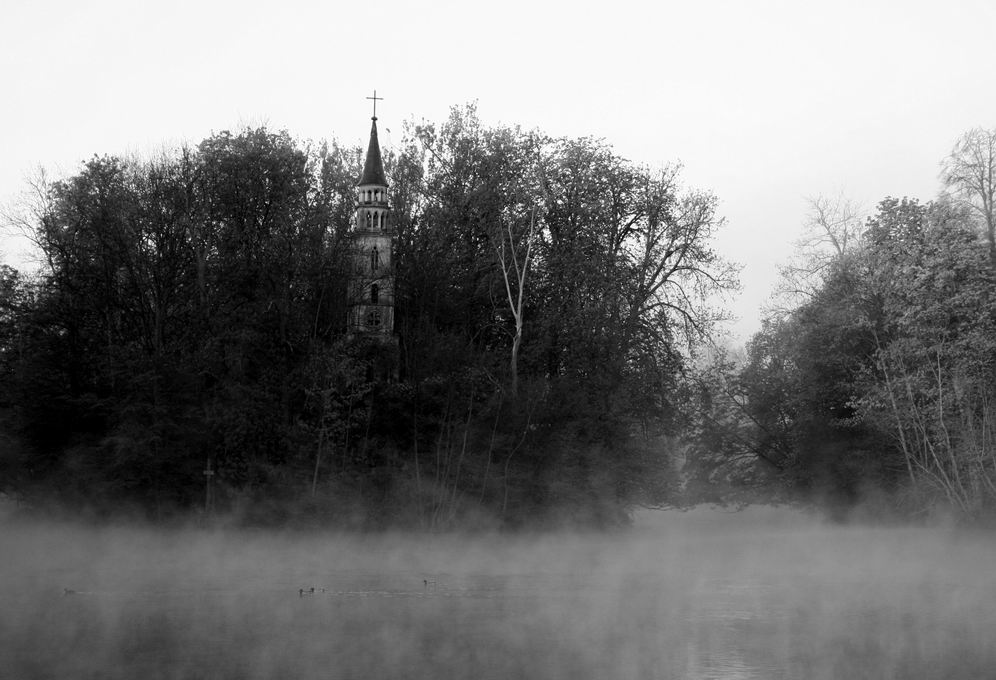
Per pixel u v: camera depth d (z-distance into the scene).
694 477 94.81
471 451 74.94
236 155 80.81
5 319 75.50
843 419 75.44
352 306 81.19
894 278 66.62
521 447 76.06
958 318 63.97
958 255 62.94
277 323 78.19
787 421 90.31
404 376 79.62
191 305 77.94
